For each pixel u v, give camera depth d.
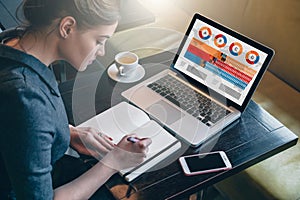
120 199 1.01
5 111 0.81
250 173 1.44
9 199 1.00
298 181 1.41
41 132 0.84
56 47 0.90
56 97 0.93
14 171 0.85
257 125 1.24
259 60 1.24
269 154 1.18
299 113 1.71
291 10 1.74
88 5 0.83
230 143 1.17
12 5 2.01
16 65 0.85
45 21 0.85
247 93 1.26
